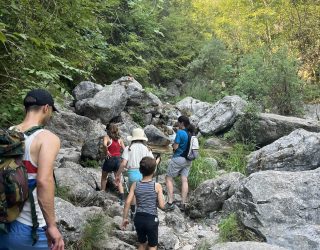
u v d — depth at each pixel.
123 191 7.00
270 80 12.03
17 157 2.47
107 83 15.20
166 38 18.84
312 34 15.27
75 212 5.00
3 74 5.04
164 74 18.34
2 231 2.45
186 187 7.16
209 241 5.54
